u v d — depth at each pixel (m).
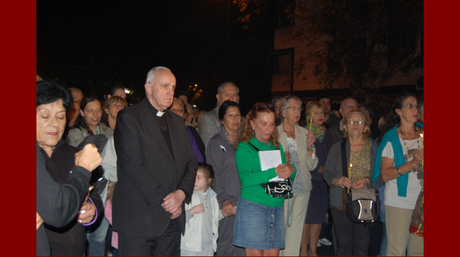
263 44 21.42
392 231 3.82
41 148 2.14
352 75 13.82
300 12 14.20
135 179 2.84
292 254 4.29
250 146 3.71
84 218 2.39
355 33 13.75
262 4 14.84
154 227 2.93
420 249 3.63
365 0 13.42
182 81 22.44
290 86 20.19
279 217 3.66
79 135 4.29
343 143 4.37
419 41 12.38
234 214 3.93
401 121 3.99
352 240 4.22
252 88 22.03
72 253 2.42
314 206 4.87
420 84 15.18
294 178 4.21
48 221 1.80
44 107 1.99
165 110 3.36
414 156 3.57
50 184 1.80
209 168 3.87
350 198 4.03
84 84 18.80
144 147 2.95
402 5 13.16
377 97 16.66
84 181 1.94
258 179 3.48
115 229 2.97
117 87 5.89
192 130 4.59
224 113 4.30
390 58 15.78
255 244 3.49
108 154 3.21
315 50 18.62
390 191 3.84
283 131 4.47
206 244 3.73
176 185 3.10
